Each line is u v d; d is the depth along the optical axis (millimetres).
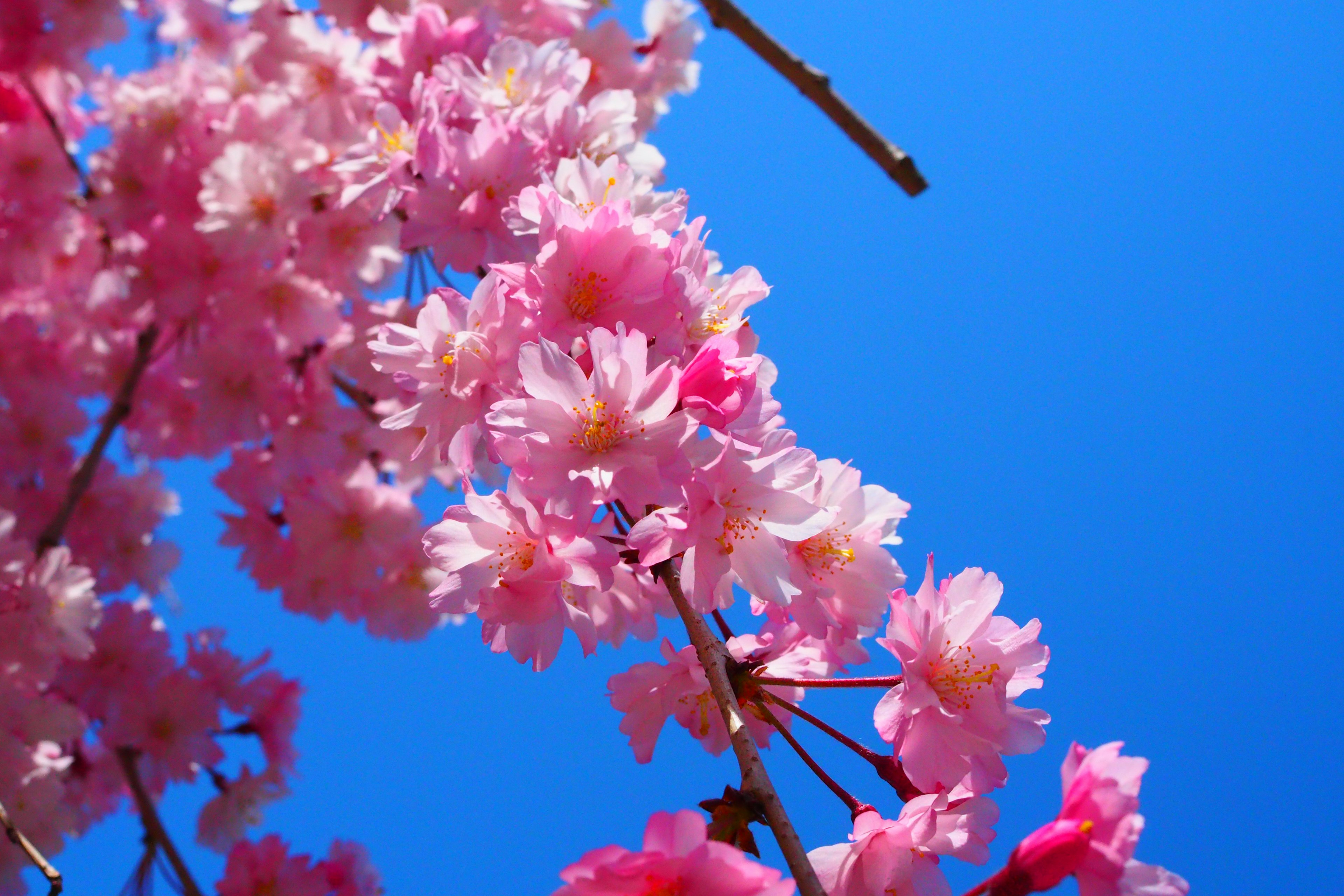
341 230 1036
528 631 679
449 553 677
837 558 690
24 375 1234
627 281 694
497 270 696
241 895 1005
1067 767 643
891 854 665
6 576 898
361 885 1057
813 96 804
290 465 1106
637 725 704
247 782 1104
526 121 788
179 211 1068
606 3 1059
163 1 1264
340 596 1134
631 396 671
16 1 1071
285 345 1105
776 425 682
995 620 681
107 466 1236
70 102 1220
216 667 1105
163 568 1263
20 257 1183
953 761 672
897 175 799
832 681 676
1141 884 638
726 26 807
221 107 1084
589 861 627
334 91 1047
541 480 665
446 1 869
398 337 700
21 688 919
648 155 798
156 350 1253
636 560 681
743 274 719
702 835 628
